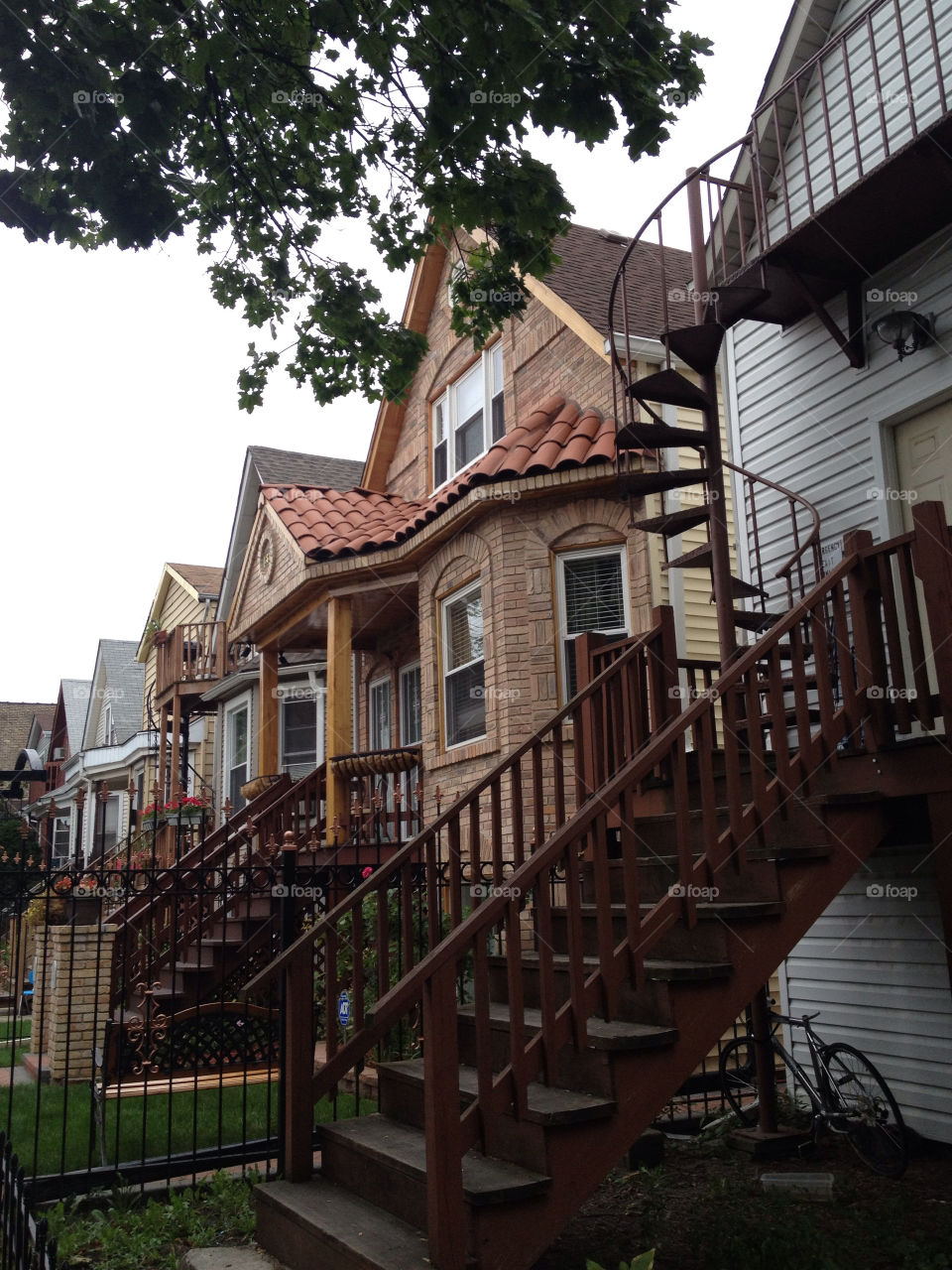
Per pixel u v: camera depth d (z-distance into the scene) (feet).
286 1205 14.26
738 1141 20.52
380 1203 13.94
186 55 19.71
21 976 18.24
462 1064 16.56
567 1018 13.21
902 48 19.57
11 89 17.22
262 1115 22.12
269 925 28.86
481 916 12.69
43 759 122.31
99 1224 16.34
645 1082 13.11
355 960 17.25
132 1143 20.15
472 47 17.48
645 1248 14.93
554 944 17.47
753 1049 22.58
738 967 14.11
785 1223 15.48
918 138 18.01
